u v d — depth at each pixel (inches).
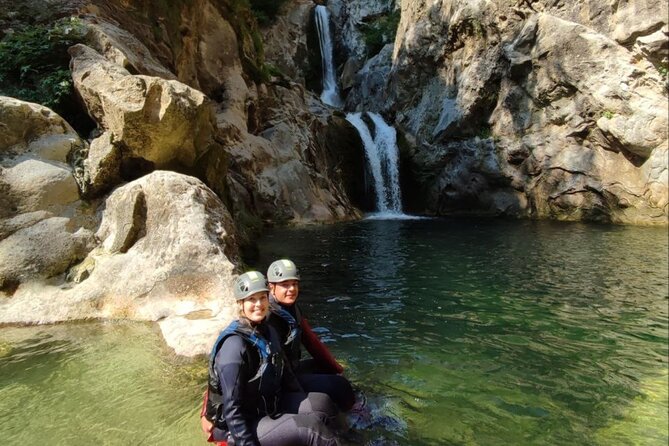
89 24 316.5
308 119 765.3
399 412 137.7
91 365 159.9
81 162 255.9
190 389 144.4
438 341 199.2
